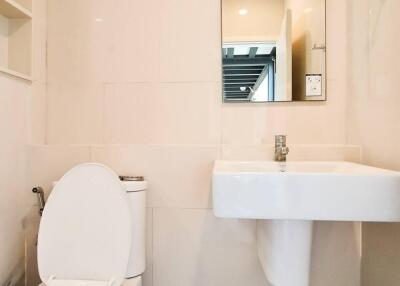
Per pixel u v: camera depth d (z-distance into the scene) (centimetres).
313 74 118
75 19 122
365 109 104
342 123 117
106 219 96
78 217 96
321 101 117
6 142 104
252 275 115
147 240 117
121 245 95
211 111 120
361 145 108
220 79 120
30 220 117
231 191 74
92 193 97
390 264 90
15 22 115
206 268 116
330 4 117
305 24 118
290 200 72
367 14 102
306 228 89
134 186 105
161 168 117
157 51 121
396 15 86
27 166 116
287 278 89
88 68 121
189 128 120
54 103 122
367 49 102
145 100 121
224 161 108
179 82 120
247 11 120
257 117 119
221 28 120
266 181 73
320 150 113
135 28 121
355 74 111
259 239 109
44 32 122
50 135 123
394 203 70
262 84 119
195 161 116
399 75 85
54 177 117
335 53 117
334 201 71
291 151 114
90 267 94
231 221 116
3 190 103
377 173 72
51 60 122
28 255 116
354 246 113
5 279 105
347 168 95
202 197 116
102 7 121
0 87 100
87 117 121
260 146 114
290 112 118
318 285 114
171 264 117
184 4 120
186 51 120
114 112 121
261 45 119
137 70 121
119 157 117
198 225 116
